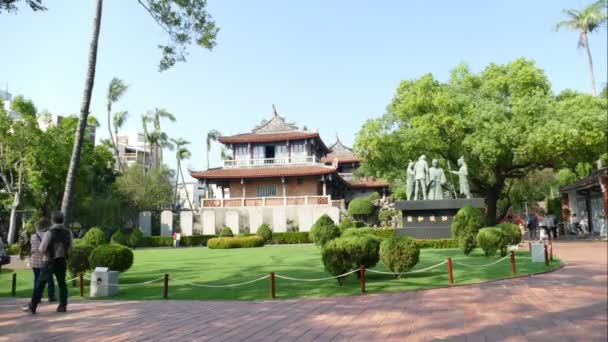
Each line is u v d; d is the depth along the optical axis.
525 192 44.44
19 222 40.44
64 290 8.75
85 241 21.62
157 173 49.03
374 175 34.31
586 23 39.06
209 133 66.62
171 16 14.77
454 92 30.80
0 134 30.92
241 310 8.66
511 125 27.16
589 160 28.80
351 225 35.75
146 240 38.25
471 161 31.19
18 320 7.82
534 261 15.53
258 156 48.66
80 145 14.08
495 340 6.00
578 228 33.69
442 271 13.73
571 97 31.03
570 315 7.57
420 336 6.27
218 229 42.69
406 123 32.75
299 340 6.14
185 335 6.52
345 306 8.86
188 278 13.89
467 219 18.45
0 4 11.40
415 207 25.78
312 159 47.16
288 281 12.62
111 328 7.06
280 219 39.41
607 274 12.70
